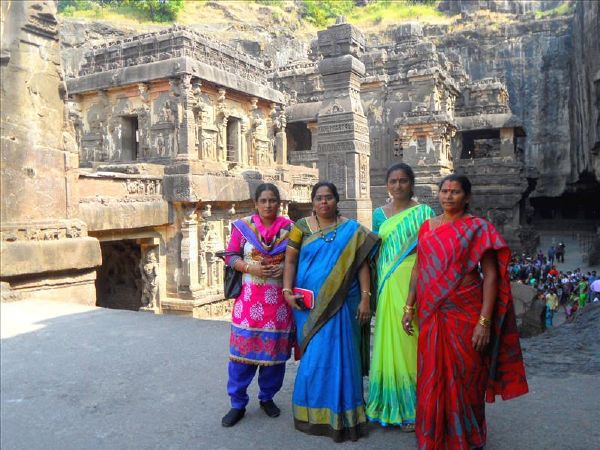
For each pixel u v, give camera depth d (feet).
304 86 117.60
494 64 173.17
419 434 10.57
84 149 76.59
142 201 56.54
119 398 14.14
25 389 14.88
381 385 12.26
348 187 42.14
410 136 101.24
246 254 12.73
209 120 71.97
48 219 30.40
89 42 137.18
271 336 12.52
